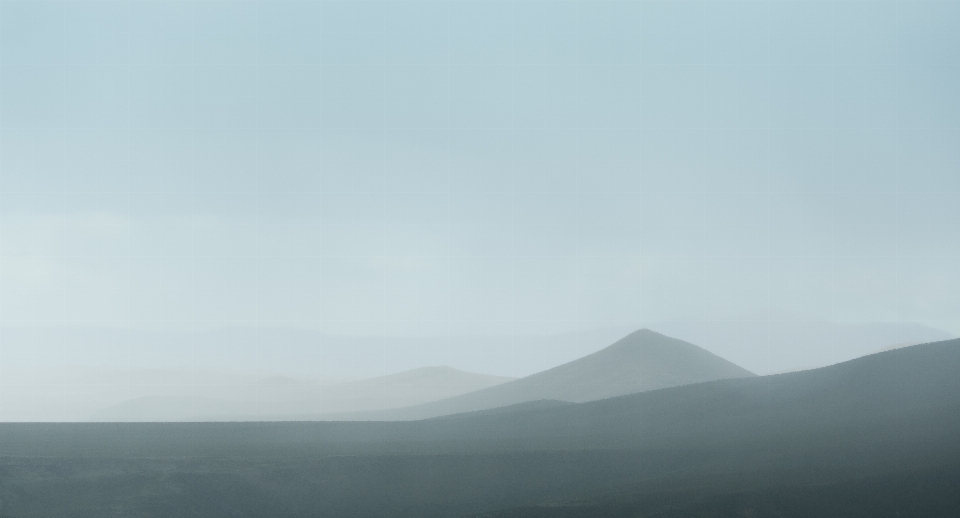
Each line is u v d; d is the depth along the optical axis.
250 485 58.97
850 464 56.28
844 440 62.94
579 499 53.69
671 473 63.62
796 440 66.19
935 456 55.06
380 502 61.16
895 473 52.44
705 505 49.09
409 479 63.94
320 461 63.94
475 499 62.44
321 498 60.06
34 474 54.50
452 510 60.34
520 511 49.69
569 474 65.81
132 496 54.16
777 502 49.88
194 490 56.41
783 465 58.91
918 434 60.91
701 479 57.72
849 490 50.88
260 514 56.66
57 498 52.75
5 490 51.59
